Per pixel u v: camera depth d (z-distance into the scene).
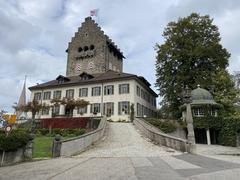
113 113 41.12
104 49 50.75
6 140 11.52
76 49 54.25
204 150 21.45
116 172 8.80
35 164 11.57
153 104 54.88
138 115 41.62
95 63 50.75
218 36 38.72
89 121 34.19
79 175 8.39
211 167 9.81
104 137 23.59
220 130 30.98
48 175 8.54
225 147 25.83
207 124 31.47
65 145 15.24
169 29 40.88
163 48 39.62
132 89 40.78
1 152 11.40
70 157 14.38
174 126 31.38
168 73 38.44
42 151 16.48
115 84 42.38
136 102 41.31
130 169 9.40
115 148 18.22
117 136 24.11
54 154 14.39
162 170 9.11
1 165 11.29
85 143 18.61
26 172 9.32
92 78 46.78
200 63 37.75
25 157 13.16
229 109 35.78
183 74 37.16
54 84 48.66
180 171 8.88
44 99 49.03
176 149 17.27
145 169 9.35
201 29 38.62
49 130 31.81
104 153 15.91
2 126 13.05
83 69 51.94
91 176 8.14
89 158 13.50
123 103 40.75
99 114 42.22
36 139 24.34
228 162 11.34
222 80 35.78
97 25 52.97
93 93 44.00
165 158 12.90
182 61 38.12
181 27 39.44
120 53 56.78
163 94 39.31
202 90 33.81
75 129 31.33
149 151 16.44
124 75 43.38
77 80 48.09
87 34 53.66
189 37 38.44
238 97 35.88
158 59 40.31
